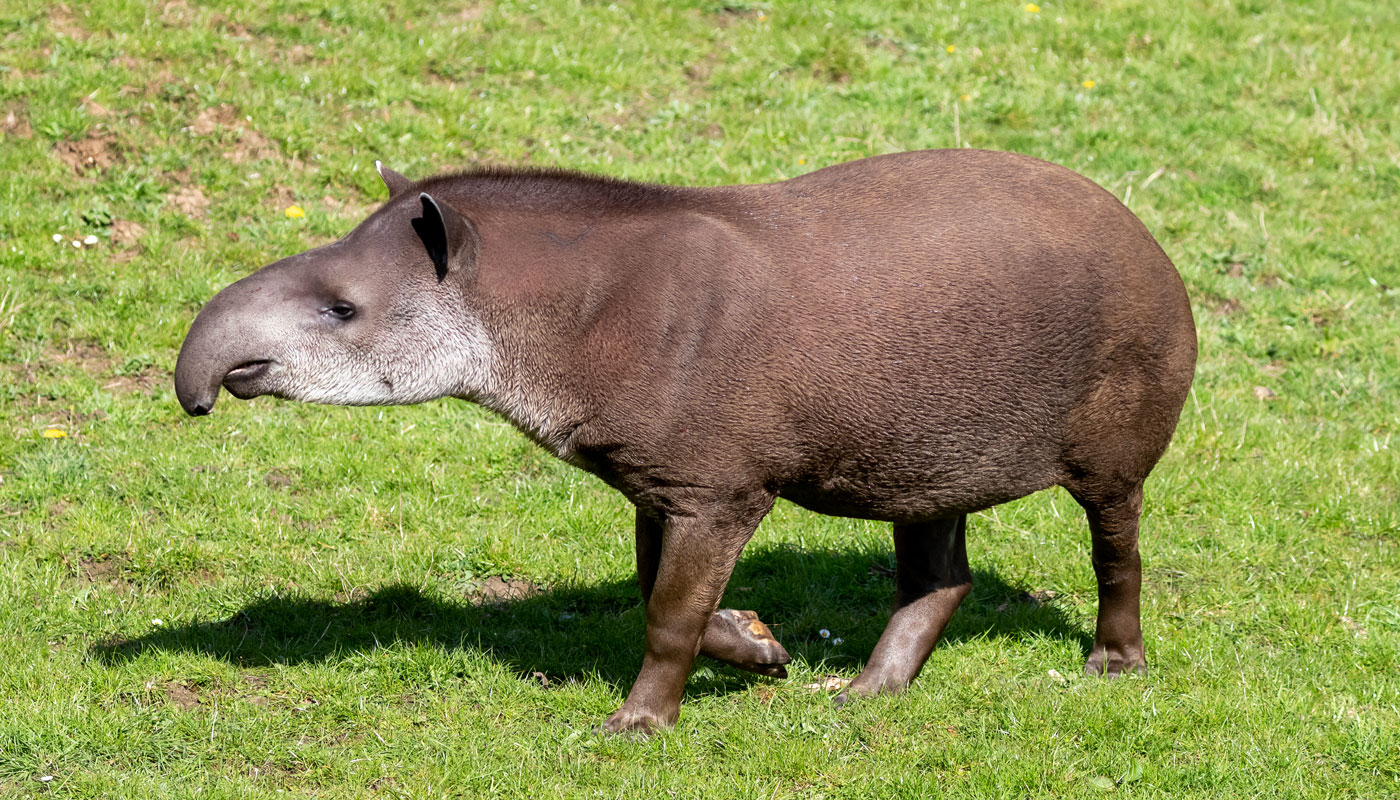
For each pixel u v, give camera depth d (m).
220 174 22.08
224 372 10.78
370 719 12.25
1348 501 16.81
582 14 28.28
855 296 11.09
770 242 11.23
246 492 16.08
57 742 11.44
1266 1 32.06
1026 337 11.32
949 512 12.07
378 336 11.09
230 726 11.90
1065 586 15.34
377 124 23.83
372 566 14.93
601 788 11.20
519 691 12.80
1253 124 27.28
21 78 22.81
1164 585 15.30
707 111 25.95
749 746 11.86
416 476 16.70
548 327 11.12
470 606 14.53
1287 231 24.05
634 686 12.03
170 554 14.70
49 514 15.46
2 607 13.45
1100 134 26.50
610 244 11.22
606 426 11.16
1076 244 11.49
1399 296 22.47
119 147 22.11
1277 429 18.64
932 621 13.11
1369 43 30.31
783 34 28.61
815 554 15.78
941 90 27.48
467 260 11.01
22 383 17.77
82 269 19.94
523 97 25.61
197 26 25.23
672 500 11.30
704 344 10.94
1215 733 12.12
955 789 11.27
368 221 11.45
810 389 11.06
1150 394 12.04
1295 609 14.52
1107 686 12.90
